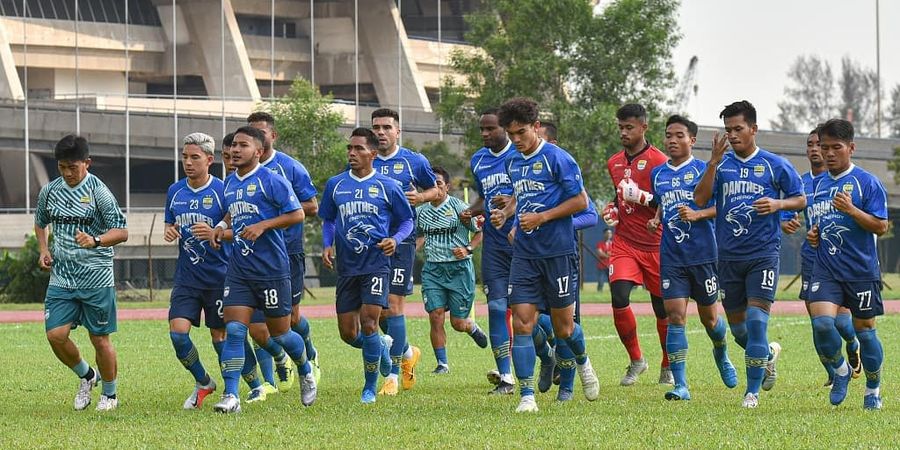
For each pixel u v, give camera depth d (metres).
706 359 20.48
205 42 86.88
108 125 73.50
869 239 13.60
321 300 48.62
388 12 90.62
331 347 24.16
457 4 94.06
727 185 14.52
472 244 18.88
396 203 14.95
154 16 87.75
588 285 62.12
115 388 14.56
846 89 167.50
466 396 15.77
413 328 29.77
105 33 84.62
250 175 13.95
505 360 16.12
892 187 80.94
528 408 13.52
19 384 17.55
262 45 91.25
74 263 14.09
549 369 15.93
